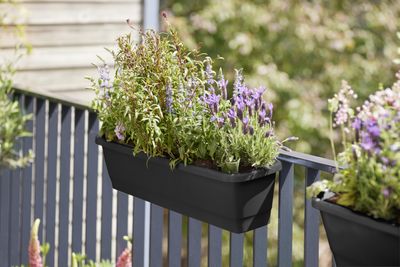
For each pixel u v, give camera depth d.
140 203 3.98
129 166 3.28
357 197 2.46
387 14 10.14
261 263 3.33
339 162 2.57
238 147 2.92
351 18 10.08
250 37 9.64
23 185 4.99
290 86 9.64
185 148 3.03
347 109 2.58
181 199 3.10
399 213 2.40
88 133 4.25
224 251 9.39
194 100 3.04
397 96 2.52
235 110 2.95
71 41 5.96
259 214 2.99
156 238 3.83
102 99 3.28
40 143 4.76
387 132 2.41
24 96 4.97
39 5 5.82
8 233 5.18
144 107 3.08
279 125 9.66
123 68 3.21
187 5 9.99
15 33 5.70
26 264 5.02
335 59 9.93
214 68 9.87
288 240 3.24
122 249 4.11
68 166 4.48
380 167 2.38
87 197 4.30
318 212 3.14
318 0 10.00
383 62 10.09
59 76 5.93
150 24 6.24
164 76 3.08
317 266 3.16
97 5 6.03
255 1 9.83
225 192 2.91
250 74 9.81
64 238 4.59
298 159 3.11
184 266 9.78
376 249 2.40
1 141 4.89
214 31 9.64
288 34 9.80
